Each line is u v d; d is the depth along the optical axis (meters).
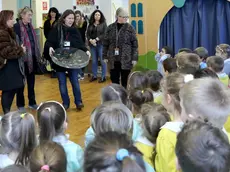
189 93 1.45
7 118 1.76
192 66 2.84
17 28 4.45
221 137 1.04
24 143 1.71
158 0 5.23
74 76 4.74
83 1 7.52
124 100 2.36
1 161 1.70
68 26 4.66
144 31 5.35
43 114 1.98
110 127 1.61
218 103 1.39
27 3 8.34
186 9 5.20
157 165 1.65
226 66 3.70
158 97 2.51
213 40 5.19
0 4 5.83
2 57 4.04
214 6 5.10
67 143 1.89
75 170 1.74
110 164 1.04
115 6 7.32
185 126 1.12
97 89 6.20
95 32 6.81
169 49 4.47
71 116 4.54
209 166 0.99
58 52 4.59
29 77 4.74
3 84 4.13
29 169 1.29
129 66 4.78
